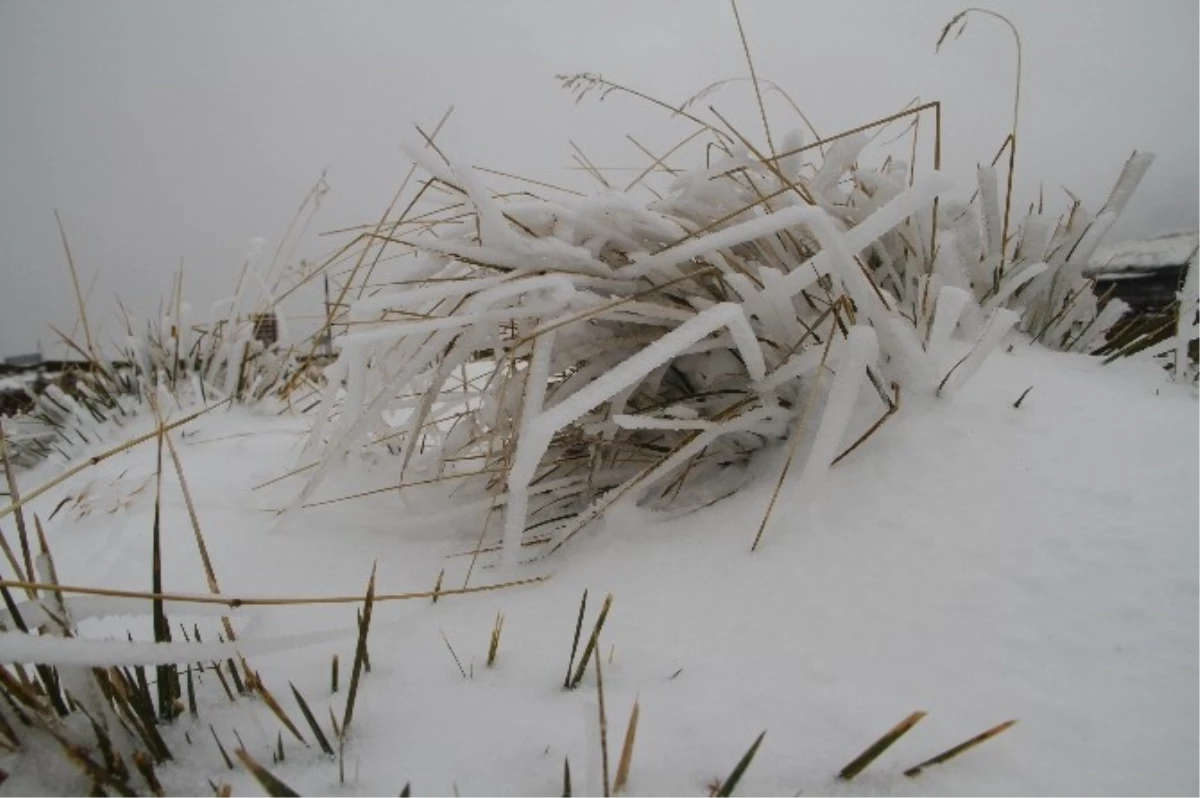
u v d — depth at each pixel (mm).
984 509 1305
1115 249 2334
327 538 1744
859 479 1446
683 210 1804
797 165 1888
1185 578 1090
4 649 742
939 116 1672
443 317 1609
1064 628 1038
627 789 814
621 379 1286
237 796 819
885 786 810
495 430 1794
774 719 932
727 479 1699
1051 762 829
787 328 1593
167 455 2555
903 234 1927
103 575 1624
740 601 1217
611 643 1153
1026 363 1808
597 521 1688
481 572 1535
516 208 1575
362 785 834
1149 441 1427
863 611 1136
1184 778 794
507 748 898
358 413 1573
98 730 823
